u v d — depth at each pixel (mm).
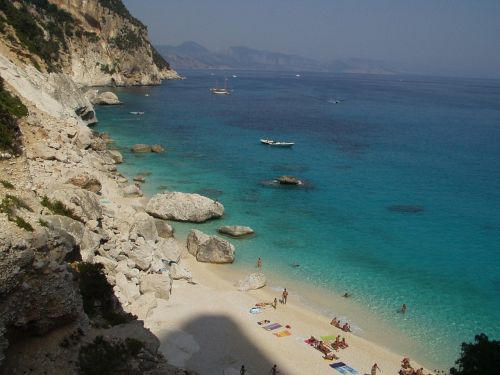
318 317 34719
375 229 52562
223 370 26891
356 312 35906
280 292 38062
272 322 33094
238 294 36750
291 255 45094
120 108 142625
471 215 58031
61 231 24266
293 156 86312
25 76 73375
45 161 48312
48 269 19141
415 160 87125
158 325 30031
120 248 34594
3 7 103062
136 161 76562
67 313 20375
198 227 50375
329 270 42500
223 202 58781
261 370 27531
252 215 54938
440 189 68625
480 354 21719
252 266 42375
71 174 46344
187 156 82375
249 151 88812
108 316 25188
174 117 129125
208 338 29844
